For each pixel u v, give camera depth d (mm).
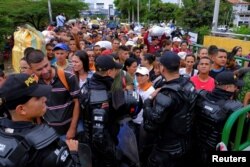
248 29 15180
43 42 7047
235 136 2812
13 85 1743
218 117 2730
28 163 1638
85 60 4289
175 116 2775
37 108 1809
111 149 2949
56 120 3291
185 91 2777
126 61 4777
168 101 2709
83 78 4328
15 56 7625
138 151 3340
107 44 6988
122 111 2992
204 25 18203
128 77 3611
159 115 2715
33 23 22625
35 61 3045
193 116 2918
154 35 9289
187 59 5211
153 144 3172
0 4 18406
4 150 1614
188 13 18906
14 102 1744
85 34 12711
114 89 2895
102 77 2910
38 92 1796
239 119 2736
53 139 1734
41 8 22328
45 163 1665
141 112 3570
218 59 4766
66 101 3332
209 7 18422
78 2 28234
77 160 2164
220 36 13055
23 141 1657
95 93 2844
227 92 2797
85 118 3039
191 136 3070
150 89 4219
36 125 1804
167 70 2859
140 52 7484
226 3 27047
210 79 4453
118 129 3004
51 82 3234
